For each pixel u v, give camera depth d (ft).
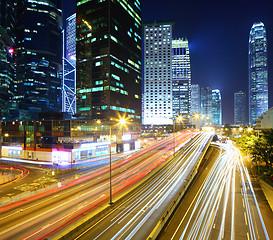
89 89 366.84
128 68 407.23
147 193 109.81
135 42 439.63
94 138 261.44
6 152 272.31
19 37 573.74
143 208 89.35
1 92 482.28
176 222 84.79
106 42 352.28
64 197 104.63
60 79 637.30
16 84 574.56
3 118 459.32
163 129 643.86
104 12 358.02
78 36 384.06
